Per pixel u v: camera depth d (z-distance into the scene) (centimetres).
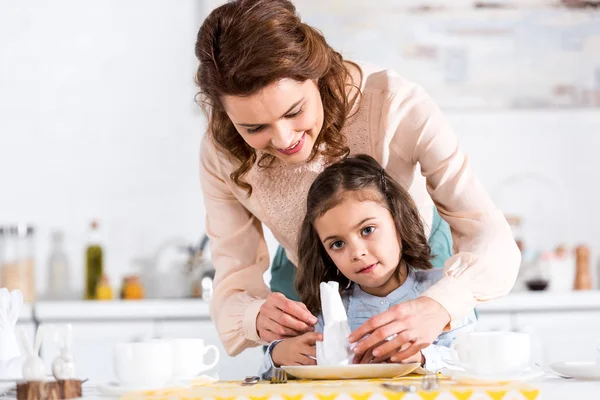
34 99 379
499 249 164
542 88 379
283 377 143
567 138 380
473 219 171
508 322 326
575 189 378
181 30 382
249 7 157
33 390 131
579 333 327
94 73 380
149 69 381
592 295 327
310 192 178
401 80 183
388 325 146
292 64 152
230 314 182
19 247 354
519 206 378
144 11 382
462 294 155
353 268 175
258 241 199
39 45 380
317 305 188
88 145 379
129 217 376
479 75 379
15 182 376
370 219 174
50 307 326
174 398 122
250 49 152
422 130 178
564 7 380
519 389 123
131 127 379
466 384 133
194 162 379
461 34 379
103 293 353
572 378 145
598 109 380
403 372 142
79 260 374
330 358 150
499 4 379
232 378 306
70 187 376
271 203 191
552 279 352
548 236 377
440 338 179
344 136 181
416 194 195
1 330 163
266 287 194
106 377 325
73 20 381
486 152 379
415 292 187
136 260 374
